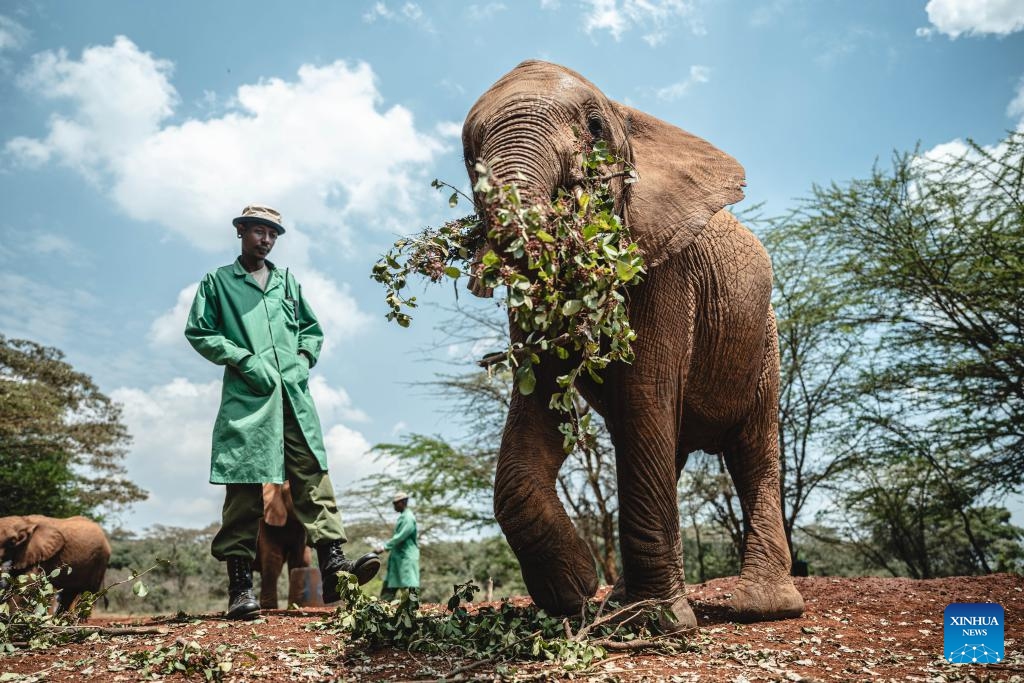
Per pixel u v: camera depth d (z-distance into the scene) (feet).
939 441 59.67
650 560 15.43
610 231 12.73
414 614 15.34
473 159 14.12
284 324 19.90
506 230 11.66
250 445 18.40
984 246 55.47
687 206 15.90
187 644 14.17
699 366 18.28
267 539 34.71
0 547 33.14
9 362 99.45
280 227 20.12
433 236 13.37
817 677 12.90
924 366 59.21
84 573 35.37
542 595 15.46
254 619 18.15
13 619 16.06
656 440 15.67
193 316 18.90
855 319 60.95
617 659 13.56
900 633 17.12
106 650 14.83
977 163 56.29
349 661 13.89
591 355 13.20
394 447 71.51
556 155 13.17
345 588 16.75
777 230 63.05
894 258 57.36
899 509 63.57
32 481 87.61
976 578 24.95
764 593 18.49
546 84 14.11
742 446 20.77
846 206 59.26
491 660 13.25
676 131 17.43
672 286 16.42
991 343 56.29
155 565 17.33
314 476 19.29
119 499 98.89
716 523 68.49
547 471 15.79
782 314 62.18
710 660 13.69
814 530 68.85
